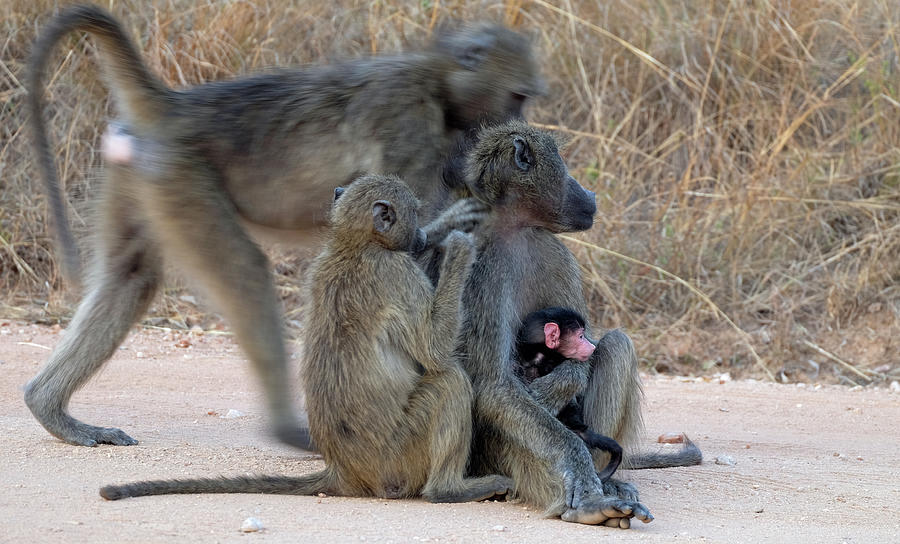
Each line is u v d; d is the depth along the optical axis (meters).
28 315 17.38
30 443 10.38
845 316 17.67
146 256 10.97
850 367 16.52
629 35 21.92
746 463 10.87
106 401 12.80
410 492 8.55
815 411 13.98
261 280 10.53
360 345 8.27
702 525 8.25
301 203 11.11
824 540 7.86
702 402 14.36
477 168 8.93
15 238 18.64
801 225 19.34
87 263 11.19
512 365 8.73
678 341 17.36
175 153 10.53
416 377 8.27
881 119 20.36
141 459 9.85
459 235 8.37
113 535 7.05
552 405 8.56
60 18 10.79
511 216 8.95
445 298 8.22
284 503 8.20
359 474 8.51
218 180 10.81
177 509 7.83
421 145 11.20
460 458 8.38
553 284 9.22
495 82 11.64
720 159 19.72
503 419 8.36
